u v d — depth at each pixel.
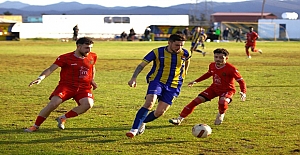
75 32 61.53
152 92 8.86
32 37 73.94
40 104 12.75
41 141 8.87
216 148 8.41
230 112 11.60
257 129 9.81
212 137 9.17
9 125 10.12
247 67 24.33
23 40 64.69
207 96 10.08
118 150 8.28
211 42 60.66
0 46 45.38
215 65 10.02
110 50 39.41
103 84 16.98
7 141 8.84
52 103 9.38
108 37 75.56
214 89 10.10
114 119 10.77
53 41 60.28
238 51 39.62
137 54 34.09
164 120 10.68
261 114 11.36
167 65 8.97
